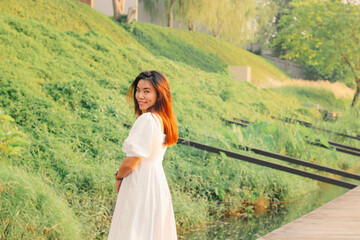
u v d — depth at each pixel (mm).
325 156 10094
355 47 18188
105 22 15133
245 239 5387
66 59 10539
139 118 2555
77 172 5969
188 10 20312
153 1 21078
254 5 22484
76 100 8367
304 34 19859
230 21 21844
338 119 15352
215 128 10125
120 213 2559
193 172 7309
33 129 6801
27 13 12242
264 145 8969
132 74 11805
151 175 2566
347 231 4242
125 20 16297
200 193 6906
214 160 7555
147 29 17734
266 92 17828
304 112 15953
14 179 4656
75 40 11969
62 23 13172
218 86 14445
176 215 5859
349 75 20016
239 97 15000
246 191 7289
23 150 6012
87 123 7691
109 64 11539
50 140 6582
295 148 9555
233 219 6332
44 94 8164
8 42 9648
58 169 6008
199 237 5434
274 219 6391
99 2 16172
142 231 2496
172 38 18562
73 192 5625
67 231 4473
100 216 5293
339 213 4965
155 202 2553
